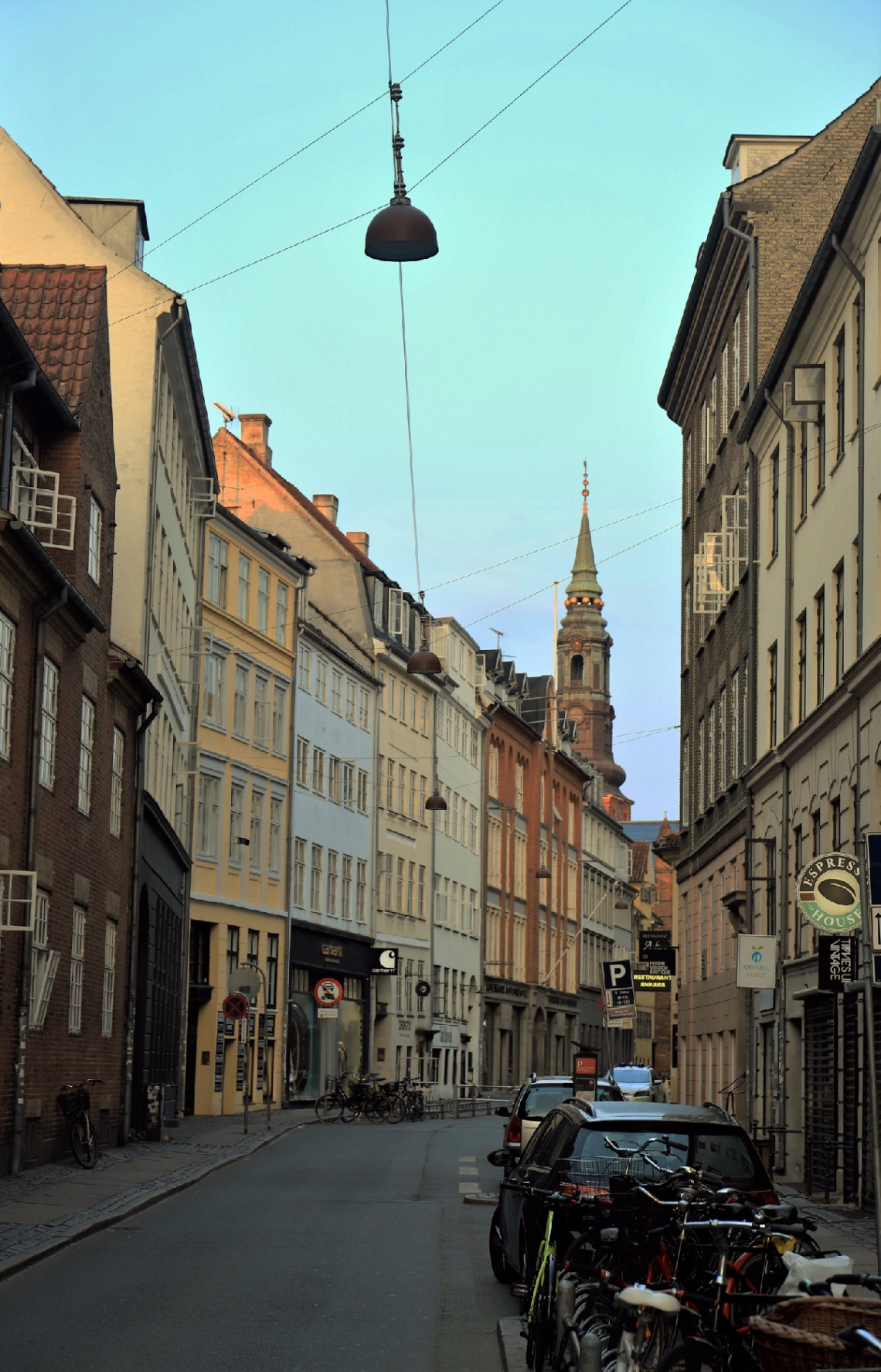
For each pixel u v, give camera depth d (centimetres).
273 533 5175
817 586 2733
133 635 3256
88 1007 2656
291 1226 1739
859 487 2345
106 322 2764
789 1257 685
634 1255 862
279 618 5262
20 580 2117
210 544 4684
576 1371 770
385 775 6512
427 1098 5300
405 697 6825
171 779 4019
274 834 5209
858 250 2358
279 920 5200
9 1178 2092
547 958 9138
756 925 3228
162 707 3659
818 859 1648
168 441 3669
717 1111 1138
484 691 8119
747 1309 729
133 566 3284
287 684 5334
